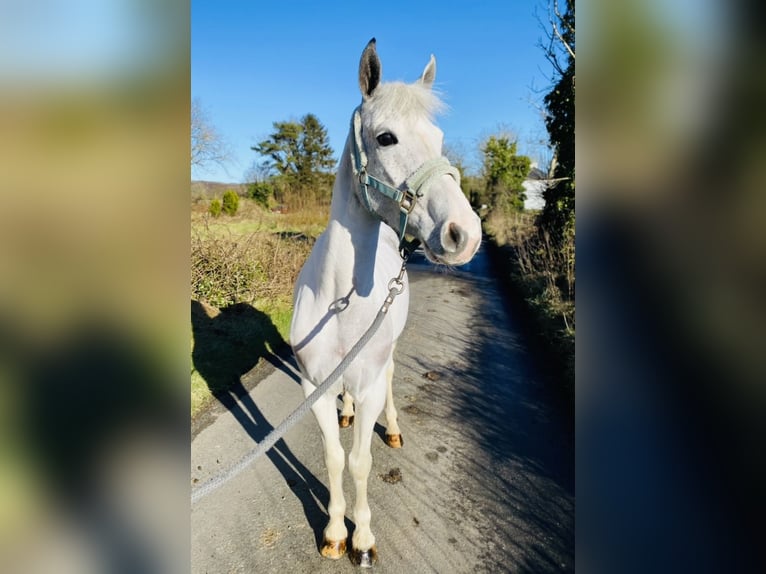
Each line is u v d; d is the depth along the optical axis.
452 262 1.25
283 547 1.96
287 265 6.14
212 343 4.28
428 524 2.12
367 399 1.83
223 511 2.16
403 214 1.35
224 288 5.36
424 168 1.31
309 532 2.05
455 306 6.63
